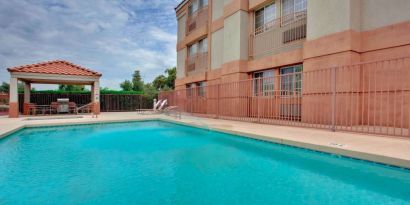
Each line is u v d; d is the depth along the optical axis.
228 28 12.97
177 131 9.07
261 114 10.98
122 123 11.36
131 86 44.94
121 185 3.49
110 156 5.23
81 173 4.04
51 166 4.46
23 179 3.74
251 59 12.12
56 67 14.38
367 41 7.50
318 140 5.25
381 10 7.20
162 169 4.28
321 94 8.10
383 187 3.34
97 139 7.39
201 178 3.79
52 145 6.44
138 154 5.41
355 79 7.41
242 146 6.28
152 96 21.39
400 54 6.76
